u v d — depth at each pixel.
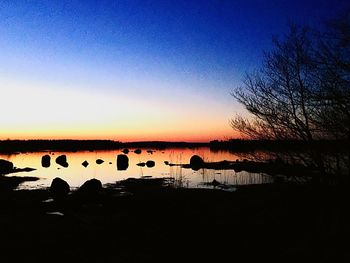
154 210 18.38
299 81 10.23
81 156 79.31
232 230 12.23
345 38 8.87
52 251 11.19
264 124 11.14
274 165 11.16
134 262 9.92
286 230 10.59
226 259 9.54
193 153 91.31
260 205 15.10
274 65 11.02
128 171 42.91
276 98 10.91
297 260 8.17
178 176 35.81
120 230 13.98
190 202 20.27
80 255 10.76
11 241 12.20
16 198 22.98
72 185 30.33
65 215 17.45
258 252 9.52
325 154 9.81
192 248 10.92
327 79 9.23
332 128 9.10
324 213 9.82
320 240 8.73
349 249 7.80
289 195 12.23
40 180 33.34
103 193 25.02
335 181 9.76
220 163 48.84
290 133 10.50
